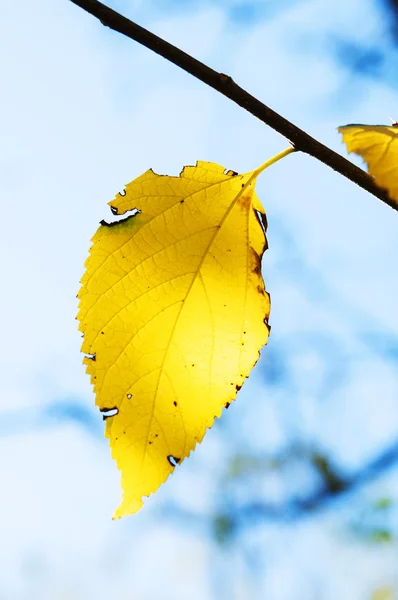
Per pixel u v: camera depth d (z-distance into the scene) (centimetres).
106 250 56
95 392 55
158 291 56
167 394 55
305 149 53
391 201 53
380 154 52
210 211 57
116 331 55
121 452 54
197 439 55
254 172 57
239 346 56
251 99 53
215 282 56
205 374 55
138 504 54
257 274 56
